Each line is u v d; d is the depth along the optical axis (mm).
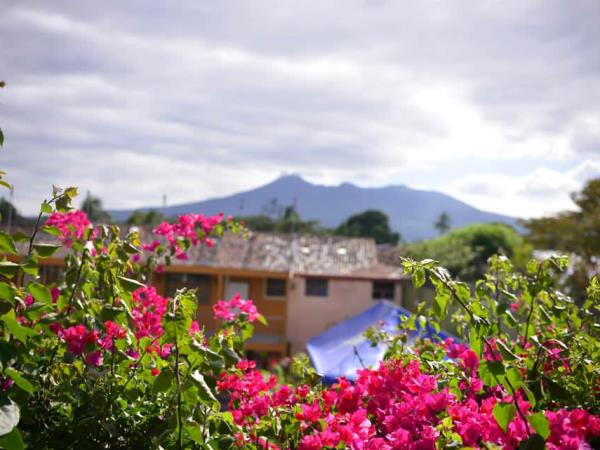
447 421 2467
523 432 2297
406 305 24688
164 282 23812
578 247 20219
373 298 25375
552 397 2824
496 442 2299
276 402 3254
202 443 2430
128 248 3107
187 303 2422
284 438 2934
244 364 3383
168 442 2598
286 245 26953
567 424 2322
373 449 2398
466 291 2711
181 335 2391
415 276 2721
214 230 5996
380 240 105250
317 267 25719
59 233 3107
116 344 3059
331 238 28703
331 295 25328
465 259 26141
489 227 30438
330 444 2473
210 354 2424
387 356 4191
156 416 2768
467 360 3457
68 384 2850
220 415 2680
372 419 2961
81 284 3033
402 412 2688
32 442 2615
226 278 24250
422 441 2365
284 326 24641
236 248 25531
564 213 21594
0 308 2406
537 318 4234
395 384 3008
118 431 2660
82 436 2643
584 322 3891
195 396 2348
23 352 2445
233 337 3264
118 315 2709
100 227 3504
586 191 21609
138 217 28469
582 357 3455
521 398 2729
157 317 3604
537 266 3553
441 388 3285
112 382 2922
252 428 2945
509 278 4219
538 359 3215
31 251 2887
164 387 2369
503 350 2428
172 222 6039
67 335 2928
